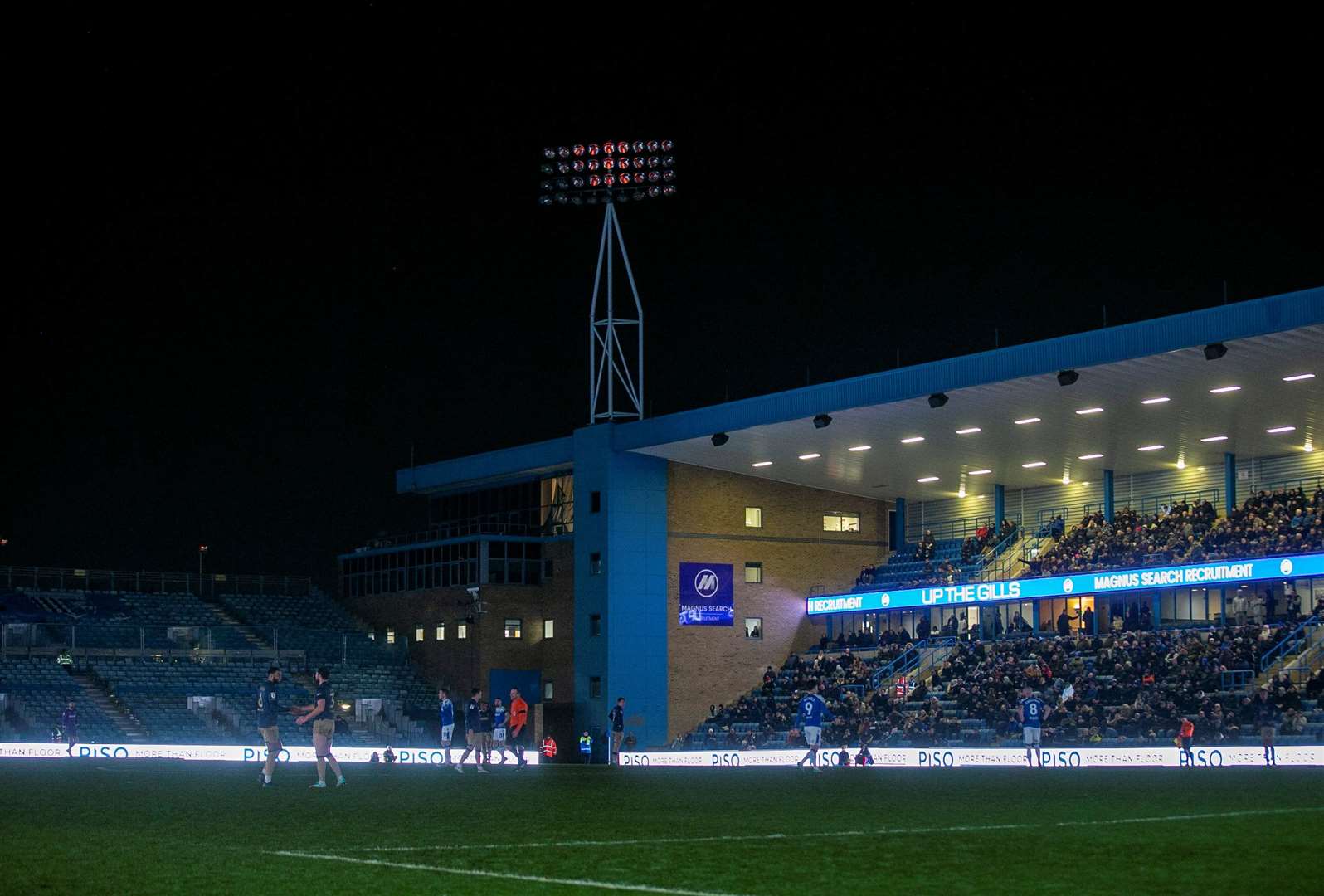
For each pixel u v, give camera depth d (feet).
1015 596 203.21
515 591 234.99
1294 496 189.78
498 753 193.57
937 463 219.00
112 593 248.52
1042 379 166.09
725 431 202.18
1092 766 150.00
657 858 50.60
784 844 55.11
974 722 181.57
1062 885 42.80
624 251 231.30
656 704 222.48
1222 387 167.02
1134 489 223.71
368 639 247.70
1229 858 49.29
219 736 211.41
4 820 67.51
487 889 42.80
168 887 43.39
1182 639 181.98
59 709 207.00
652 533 224.74
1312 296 138.10
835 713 202.49
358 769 142.41
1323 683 155.53
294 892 42.34
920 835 58.08
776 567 236.22
